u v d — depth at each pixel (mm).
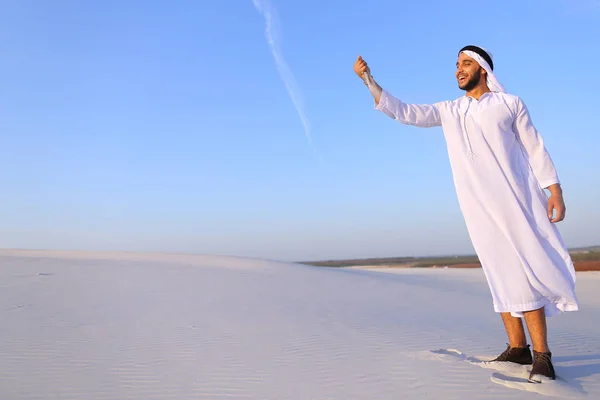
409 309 9273
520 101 3559
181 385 3932
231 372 4293
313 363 4539
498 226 3518
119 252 25016
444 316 8250
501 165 3537
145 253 24844
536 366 3453
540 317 3461
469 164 3605
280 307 8875
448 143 3770
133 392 3773
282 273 17172
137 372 4352
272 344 5508
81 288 10922
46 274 13594
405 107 3754
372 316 7996
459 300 11570
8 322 6879
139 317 7418
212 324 6871
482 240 3553
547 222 3484
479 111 3617
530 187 3541
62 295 9742
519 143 3635
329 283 14578
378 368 4184
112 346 5434
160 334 6133
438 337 5824
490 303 11156
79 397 3662
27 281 12016
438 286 16078
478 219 3572
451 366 4027
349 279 16203
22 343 5566
